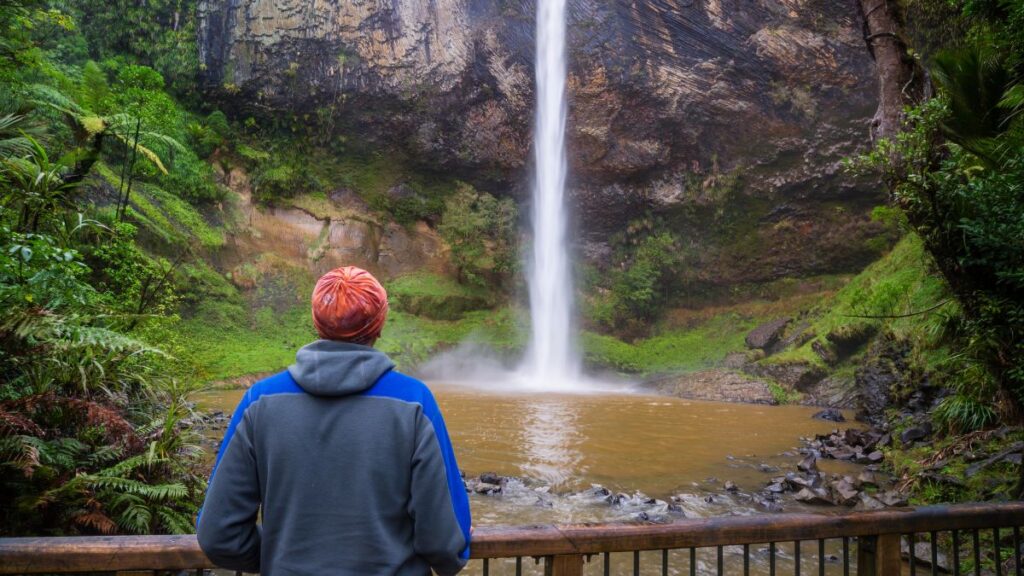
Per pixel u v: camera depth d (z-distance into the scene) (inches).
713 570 162.2
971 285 195.8
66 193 326.3
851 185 909.2
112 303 272.7
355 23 915.4
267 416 48.6
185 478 178.2
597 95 946.1
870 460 303.3
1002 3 227.3
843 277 963.3
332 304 51.4
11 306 154.5
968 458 226.5
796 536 77.5
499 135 1005.2
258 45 907.4
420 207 1045.2
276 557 46.6
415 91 952.3
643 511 216.1
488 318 976.9
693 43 881.5
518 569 66.7
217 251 816.9
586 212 1066.1
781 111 895.1
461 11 930.7
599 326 1031.6
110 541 60.7
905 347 445.4
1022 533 163.6
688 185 1008.2
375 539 45.9
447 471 49.0
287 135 973.2
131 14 851.4
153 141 589.9
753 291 1023.0
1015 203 177.5
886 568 82.1
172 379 202.7
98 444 166.1
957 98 228.8
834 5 809.5
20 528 137.0
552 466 287.3
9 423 132.2
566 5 917.8
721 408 550.3
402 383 50.9
